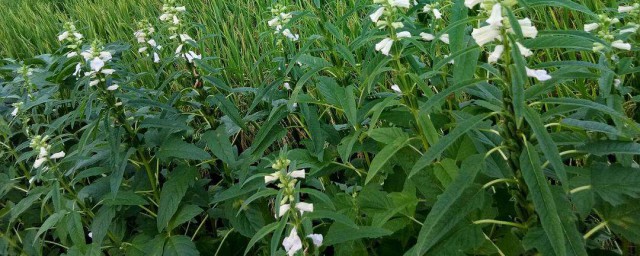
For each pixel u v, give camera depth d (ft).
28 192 8.61
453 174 5.84
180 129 7.76
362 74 7.17
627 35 6.37
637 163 6.40
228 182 8.69
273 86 7.74
